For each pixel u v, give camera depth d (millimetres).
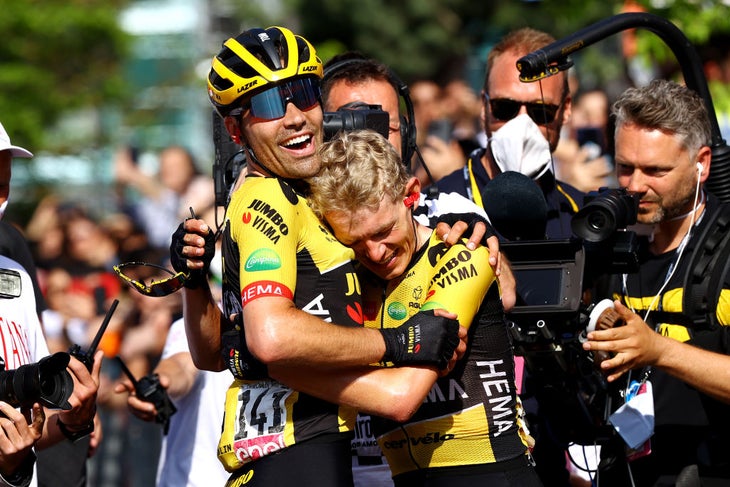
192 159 17969
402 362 6031
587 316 6770
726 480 7250
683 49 8172
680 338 7344
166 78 34281
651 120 7340
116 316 13883
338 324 6062
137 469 12945
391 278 6340
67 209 16156
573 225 6840
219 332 6809
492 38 35750
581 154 11711
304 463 6047
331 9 35906
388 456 6676
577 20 16625
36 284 8359
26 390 6309
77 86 27484
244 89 6227
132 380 8680
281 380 5996
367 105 7402
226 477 8641
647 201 7414
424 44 35406
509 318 6766
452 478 6426
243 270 5965
